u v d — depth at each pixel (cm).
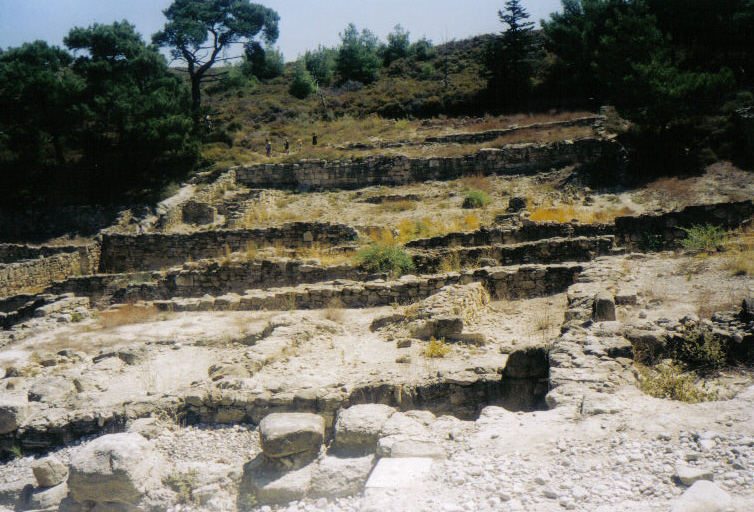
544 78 5616
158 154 4553
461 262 1862
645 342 873
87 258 3080
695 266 1346
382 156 4019
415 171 3922
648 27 3850
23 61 4903
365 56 7344
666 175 3300
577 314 1023
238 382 906
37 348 1441
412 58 7594
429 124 5094
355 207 3538
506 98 5419
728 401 610
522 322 1249
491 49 5609
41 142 4578
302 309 1673
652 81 3469
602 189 3247
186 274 2119
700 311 998
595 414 618
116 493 647
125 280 2320
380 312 1530
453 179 3834
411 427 652
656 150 3566
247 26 6269
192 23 5909
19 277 2758
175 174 4559
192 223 3756
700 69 4328
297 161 4234
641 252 1748
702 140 3638
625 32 3925
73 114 4538
